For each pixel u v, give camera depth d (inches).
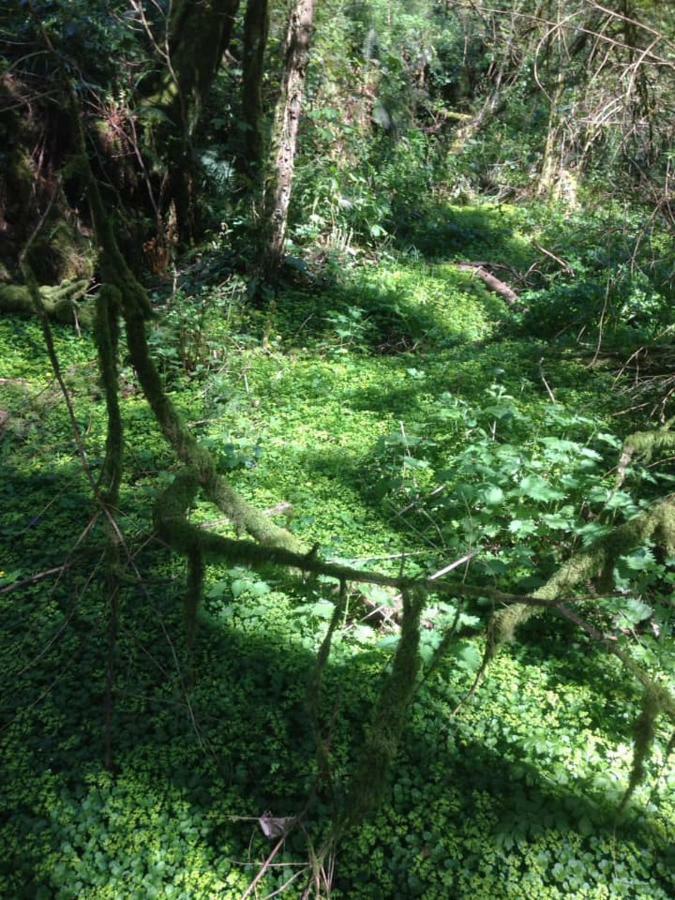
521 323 399.9
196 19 403.5
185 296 362.6
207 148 440.5
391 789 133.0
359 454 243.3
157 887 117.6
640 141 256.1
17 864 120.8
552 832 126.1
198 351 304.5
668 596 179.2
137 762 135.8
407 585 92.0
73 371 284.2
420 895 117.6
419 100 745.0
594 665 161.8
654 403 277.3
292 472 231.5
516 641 169.3
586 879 121.0
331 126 516.4
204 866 120.7
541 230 590.2
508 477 200.1
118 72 381.7
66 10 341.4
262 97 485.7
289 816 128.0
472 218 636.1
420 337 378.3
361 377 314.3
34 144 354.6
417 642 90.4
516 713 149.3
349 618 173.9
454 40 705.6
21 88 347.3
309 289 415.2
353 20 647.1
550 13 249.8
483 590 93.7
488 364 328.5
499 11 260.1
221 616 169.2
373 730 90.1
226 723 143.9
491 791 134.5
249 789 133.3
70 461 231.9
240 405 274.4
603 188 307.0
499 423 255.1
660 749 142.7
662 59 221.6
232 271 398.6
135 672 155.0
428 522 208.2
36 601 172.2
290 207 463.5
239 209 415.2
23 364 293.6
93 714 146.2
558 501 203.5
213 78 426.6
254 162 427.2
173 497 116.0
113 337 114.7
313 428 264.7
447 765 138.0
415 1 694.5
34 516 203.3
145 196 398.9
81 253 360.8
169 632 164.7
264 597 176.4
